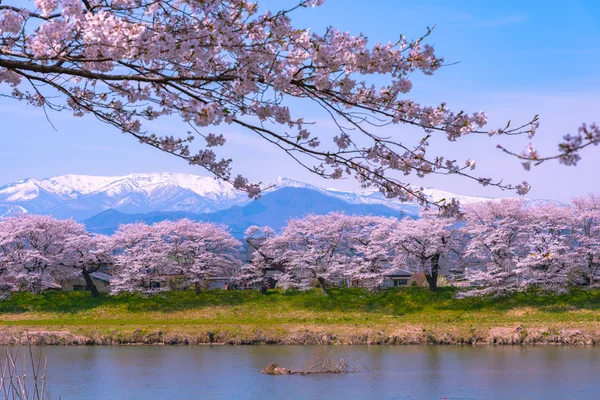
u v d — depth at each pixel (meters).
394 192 8.51
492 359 43.19
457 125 8.16
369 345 52.53
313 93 7.75
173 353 47.69
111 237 76.25
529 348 49.41
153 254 72.75
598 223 68.75
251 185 9.81
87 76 7.05
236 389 33.41
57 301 72.94
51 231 74.06
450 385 33.97
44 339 53.25
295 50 7.62
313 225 75.50
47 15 6.96
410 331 54.81
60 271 74.88
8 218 75.44
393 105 8.02
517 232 67.75
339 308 69.69
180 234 76.69
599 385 33.69
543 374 36.94
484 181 8.30
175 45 7.11
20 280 74.25
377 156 8.48
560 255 64.88
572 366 39.75
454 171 8.30
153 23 7.57
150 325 60.66
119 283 73.25
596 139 4.39
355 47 7.61
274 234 78.31
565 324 56.81
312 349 49.94
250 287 85.12
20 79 9.30
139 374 37.94
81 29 6.66
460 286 73.19
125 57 6.81
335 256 75.00
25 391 13.80
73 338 53.53
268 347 51.94
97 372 38.56
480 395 31.52
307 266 72.44
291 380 35.88
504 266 68.56
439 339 53.09
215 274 80.31
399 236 70.88
